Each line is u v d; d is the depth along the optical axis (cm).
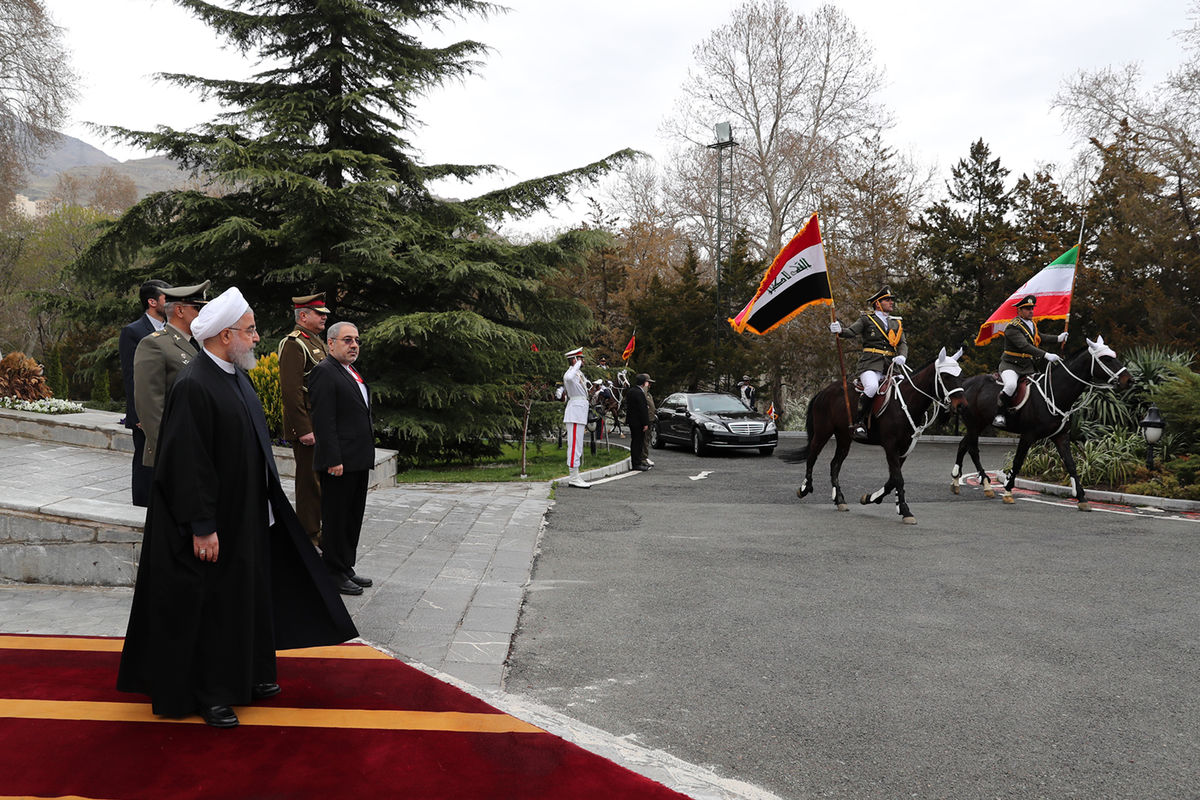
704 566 759
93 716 381
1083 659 509
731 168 3669
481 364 1688
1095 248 2508
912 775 356
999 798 338
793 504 1190
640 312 3180
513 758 351
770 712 424
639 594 656
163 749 349
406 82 1603
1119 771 362
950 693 452
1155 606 629
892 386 1036
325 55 1622
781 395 3634
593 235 1741
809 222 1108
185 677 355
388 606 591
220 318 366
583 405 1397
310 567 399
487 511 1023
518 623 572
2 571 626
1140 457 1320
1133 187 2345
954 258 2705
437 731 377
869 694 450
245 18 1580
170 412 355
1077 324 2408
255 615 377
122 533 620
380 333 1455
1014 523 1008
